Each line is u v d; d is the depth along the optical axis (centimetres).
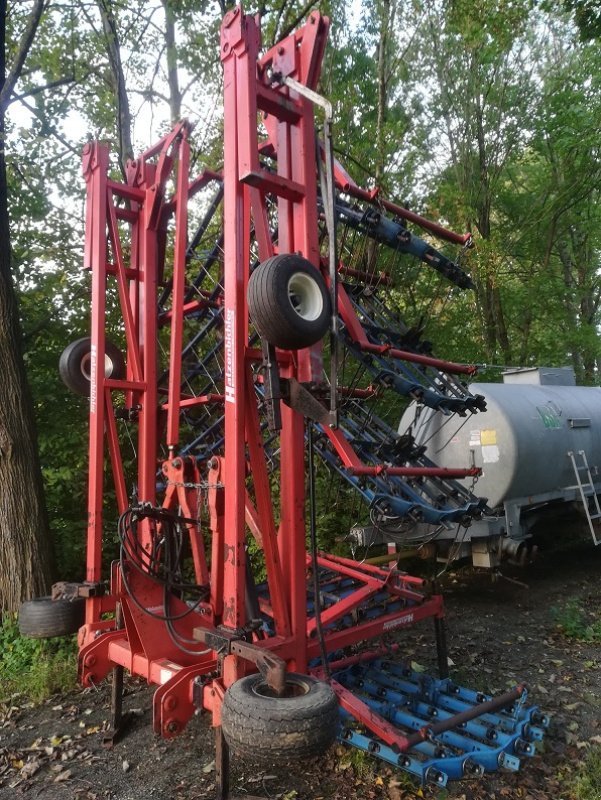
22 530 596
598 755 365
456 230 1416
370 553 801
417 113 1418
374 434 467
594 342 1769
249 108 310
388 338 447
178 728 313
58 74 963
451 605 711
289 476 329
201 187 515
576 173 1518
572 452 805
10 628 568
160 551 373
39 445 739
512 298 1605
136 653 359
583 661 533
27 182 816
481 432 730
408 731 373
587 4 852
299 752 246
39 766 379
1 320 606
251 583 355
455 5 1199
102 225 459
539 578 835
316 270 297
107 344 493
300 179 331
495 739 352
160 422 493
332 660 448
